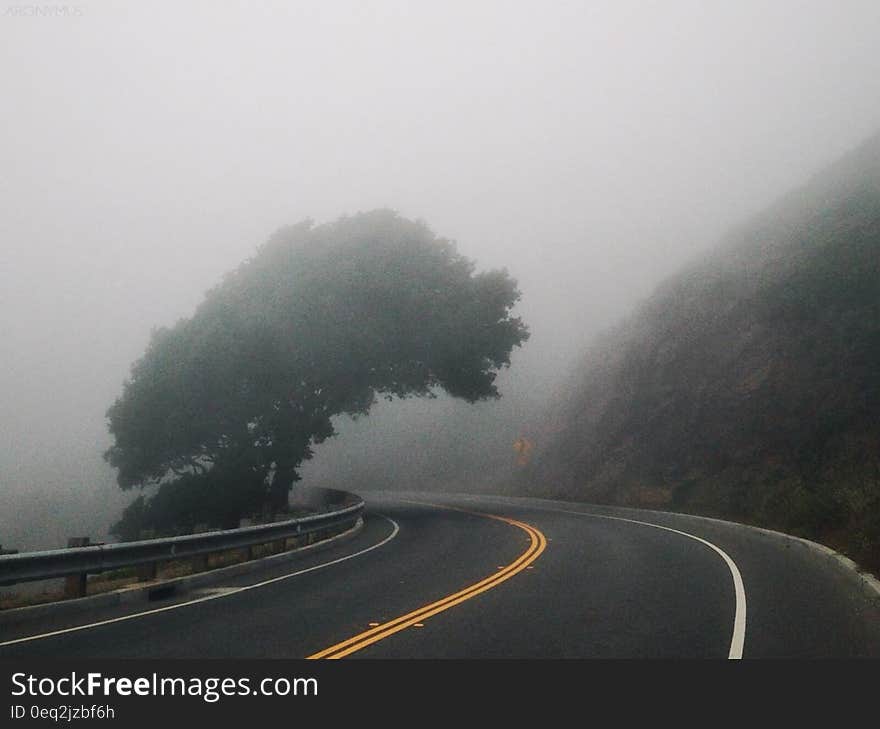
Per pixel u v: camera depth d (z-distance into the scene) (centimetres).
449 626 1039
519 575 1502
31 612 1148
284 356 3834
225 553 1939
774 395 3073
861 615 1079
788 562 1648
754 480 2767
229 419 4012
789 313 3388
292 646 940
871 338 2850
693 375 3784
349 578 1524
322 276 3900
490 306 4234
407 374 4269
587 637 968
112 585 1423
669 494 3167
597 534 2323
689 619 1068
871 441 2405
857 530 1672
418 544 2152
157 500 4103
